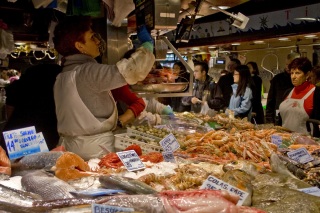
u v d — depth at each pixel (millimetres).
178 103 8141
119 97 3719
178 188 2236
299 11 7652
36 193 1942
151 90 3566
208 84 7578
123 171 2527
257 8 9008
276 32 8328
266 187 2145
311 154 3275
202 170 2535
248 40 9133
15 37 6914
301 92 4836
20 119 3738
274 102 6668
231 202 1619
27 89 3809
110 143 3250
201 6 4055
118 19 3797
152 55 3043
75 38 3176
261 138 3949
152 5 3242
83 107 3105
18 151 2646
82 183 2166
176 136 3746
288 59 6559
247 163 2586
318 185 2506
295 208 1856
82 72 3070
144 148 3264
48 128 3744
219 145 3488
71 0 3824
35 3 3539
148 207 1579
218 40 10047
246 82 6934
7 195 1754
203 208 1541
